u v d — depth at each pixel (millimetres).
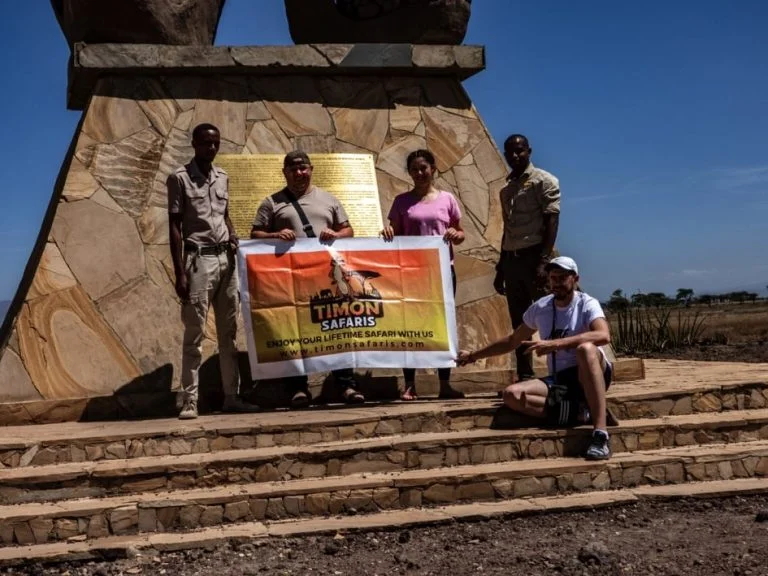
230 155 9445
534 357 9656
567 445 7254
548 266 7434
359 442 7039
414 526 6250
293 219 8375
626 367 9250
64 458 6812
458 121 10281
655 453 7238
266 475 6727
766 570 5230
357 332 8297
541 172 8219
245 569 5543
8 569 5730
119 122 9312
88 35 9477
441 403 8023
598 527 6227
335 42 10594
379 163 9961
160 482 6555
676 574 5254
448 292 8508
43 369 8461
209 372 8836
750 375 9273
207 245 7934
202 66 9539
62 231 8859
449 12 10414
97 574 5578
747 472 7203
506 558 5613
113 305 8836
